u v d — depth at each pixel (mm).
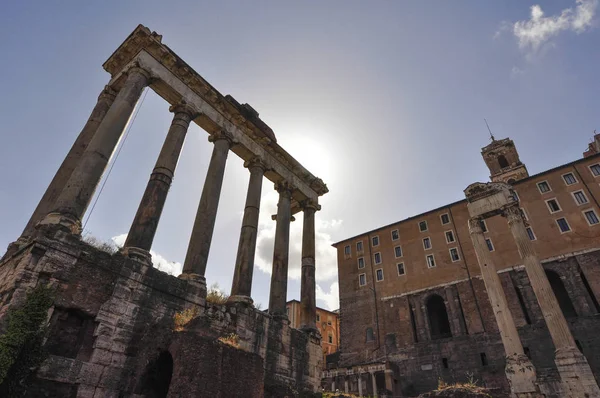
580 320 38812
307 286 24688
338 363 54906
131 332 13539
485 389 29781
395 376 44938
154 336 13086
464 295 47938
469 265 49625
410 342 48844
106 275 13656
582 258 41688
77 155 18578
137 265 14742
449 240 53719
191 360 11102
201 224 18719
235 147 23688
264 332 19062
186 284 16359
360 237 64188
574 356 24844
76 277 12758
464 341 44844
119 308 13539
